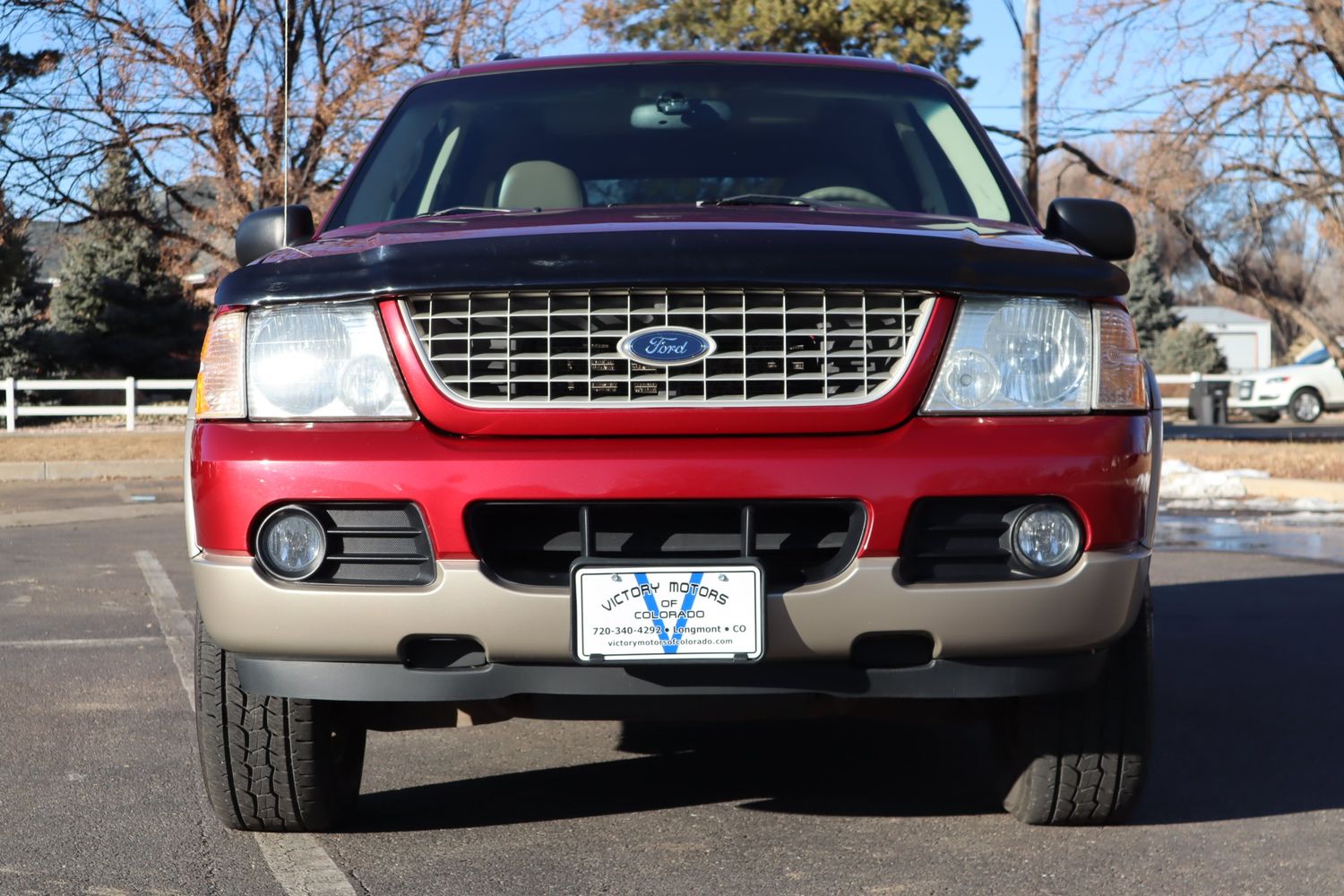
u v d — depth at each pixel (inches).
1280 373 1229.7
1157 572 323.3
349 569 117.8
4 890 122.5
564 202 161.5
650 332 117.2
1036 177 829.2
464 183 167.5
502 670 117.7
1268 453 666.8
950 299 119.4
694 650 114.0
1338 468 574.9
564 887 122.9
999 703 134.2
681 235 121.0
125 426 1035.3
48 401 1370.6
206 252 960.9
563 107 176.2
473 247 121.0
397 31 892.0
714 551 116.3
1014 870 126.4
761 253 118.3
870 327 119.0
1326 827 138.7
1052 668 120.6
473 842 135.6
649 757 168.2
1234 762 164.2
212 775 132.2
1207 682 208.2
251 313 123.0
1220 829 138.3
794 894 120.7
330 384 119.8
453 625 115.0
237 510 117.7
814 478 114.0
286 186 162.2
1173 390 1752.0
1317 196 697.0
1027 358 120.0
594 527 116.1
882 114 175.0
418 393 118.0
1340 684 206.5
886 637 117.0
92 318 1423.5
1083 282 122.6
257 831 138.7
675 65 181.0
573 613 113.6
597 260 117.9
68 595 295.6
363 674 119.0
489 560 116.5
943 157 169.9
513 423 116.2
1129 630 130.6
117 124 892.6
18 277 1346.0
